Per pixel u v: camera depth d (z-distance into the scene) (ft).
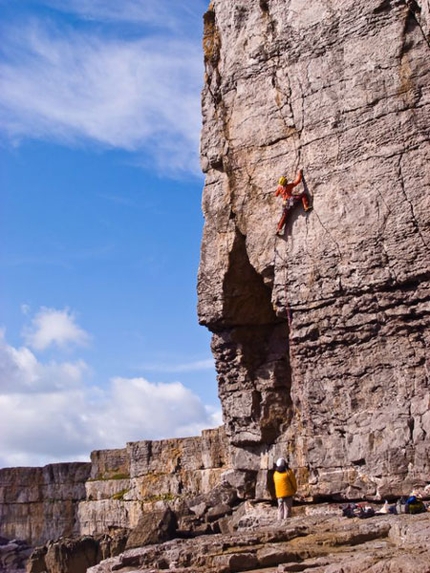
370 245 73.51
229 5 87.71
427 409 69.31
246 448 85.76
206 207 87.76
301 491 76.95
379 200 73.56
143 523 108.06
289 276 78.79
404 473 69.46
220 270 85.30
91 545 143.02
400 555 48.91
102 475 203.92
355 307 74.18
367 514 64.34
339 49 77.87
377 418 71.87
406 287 71.72
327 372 75.92
